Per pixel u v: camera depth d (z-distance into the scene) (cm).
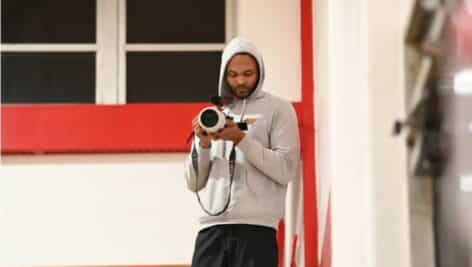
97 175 959
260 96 759
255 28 1012
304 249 900
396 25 541
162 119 961
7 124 959
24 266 940
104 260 943
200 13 1083
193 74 1072
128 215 953
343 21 687
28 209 952
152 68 1074
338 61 696
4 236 945
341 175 660
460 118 427
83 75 1071
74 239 948
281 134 741
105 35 1080
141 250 946
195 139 749
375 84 543
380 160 537
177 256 945
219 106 762
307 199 910
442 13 436
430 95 456
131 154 964
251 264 705
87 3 1087
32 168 959
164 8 1087
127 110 964
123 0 1089
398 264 526
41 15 1084
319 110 899
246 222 714
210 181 735
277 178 725
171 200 955
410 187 499
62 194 955
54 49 1075
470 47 412
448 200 454
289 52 1005
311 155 923
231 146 743
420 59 483
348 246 646
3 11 1081
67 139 958
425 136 461
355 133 641
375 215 533
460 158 430
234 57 754
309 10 976
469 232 424
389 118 538
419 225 493
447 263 460
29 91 1066
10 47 1071
